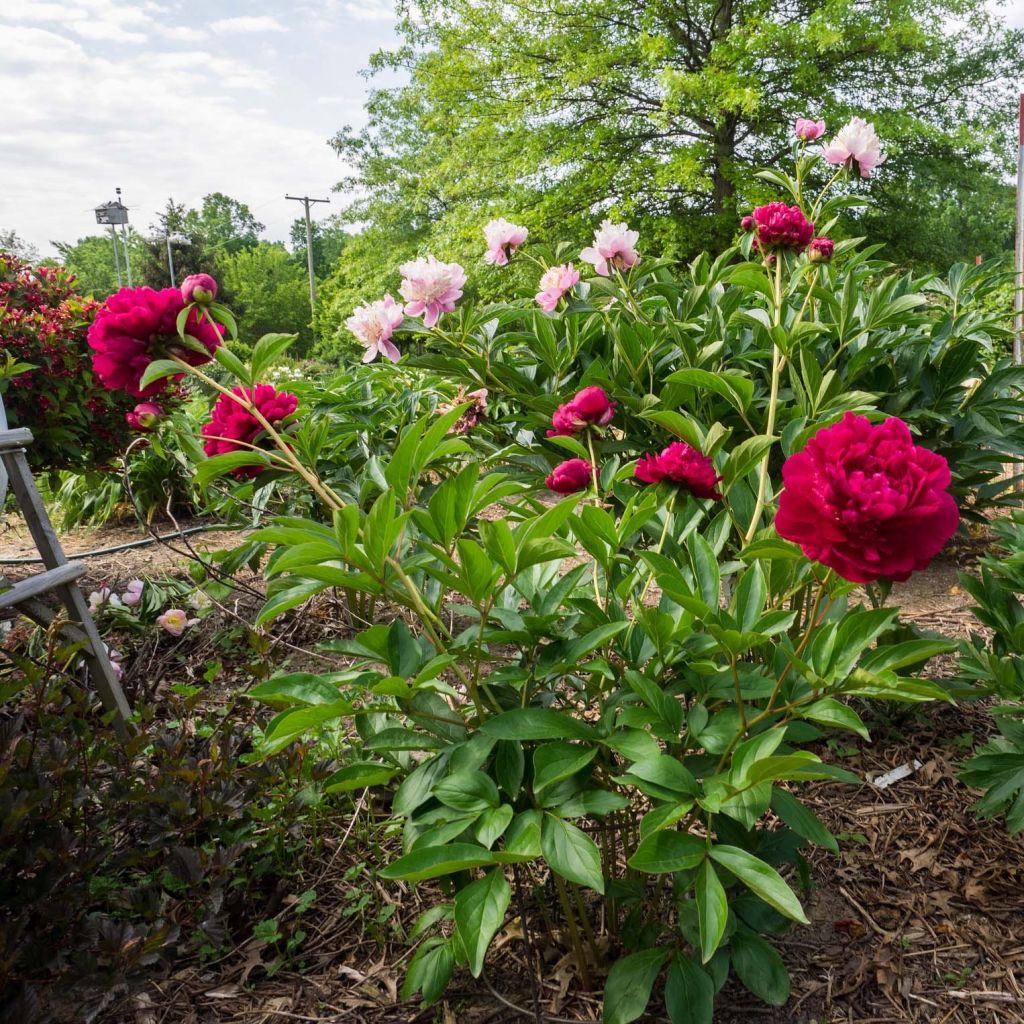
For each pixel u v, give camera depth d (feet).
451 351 10.27
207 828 6.42
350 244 80.94
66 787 6.16
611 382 9.96
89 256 228.84
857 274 10.94
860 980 5.59
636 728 4.74
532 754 5.28
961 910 6.18
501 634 4.91
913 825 7.14
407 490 5.00
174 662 10.91
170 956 5.77
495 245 11.00
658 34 47.83
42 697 6.64
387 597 4.91
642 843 4.18
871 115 46.37
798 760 3.66
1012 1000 5.38
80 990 5.27
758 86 43.93
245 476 6.63
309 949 6.07
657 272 13.15
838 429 3.75
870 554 3.48
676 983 4.72
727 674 5.09
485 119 53.26
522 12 52.47
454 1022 5.35
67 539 18.44
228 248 249.14
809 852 6.86
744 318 8.98
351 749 7.89
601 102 52.11
